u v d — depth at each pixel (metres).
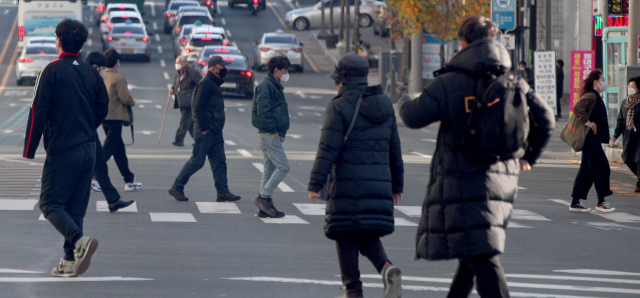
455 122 18.22
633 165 52.50
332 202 22.67
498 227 18.08
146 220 38.97
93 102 25.75
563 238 36.38
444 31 112.00
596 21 124.88
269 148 39.44
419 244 18.72
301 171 59.38
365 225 22.27
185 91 74.06
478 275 18.27
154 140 81.44
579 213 44.06
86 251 23.91
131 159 64.75
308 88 158.88
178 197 45.06
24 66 147.62
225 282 25.89
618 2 78.62
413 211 43.69
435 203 18.39
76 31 25.36
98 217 39.56
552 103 100.81
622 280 27.36
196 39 171.12
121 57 188.38
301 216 41.25
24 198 45.38
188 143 79.44
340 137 22.45
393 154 23.25
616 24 87.75
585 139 43.31
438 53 123.75
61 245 32.19
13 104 121.31
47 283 25.09
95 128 26.16
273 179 39.91
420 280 26.97
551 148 82.81
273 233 36.19
